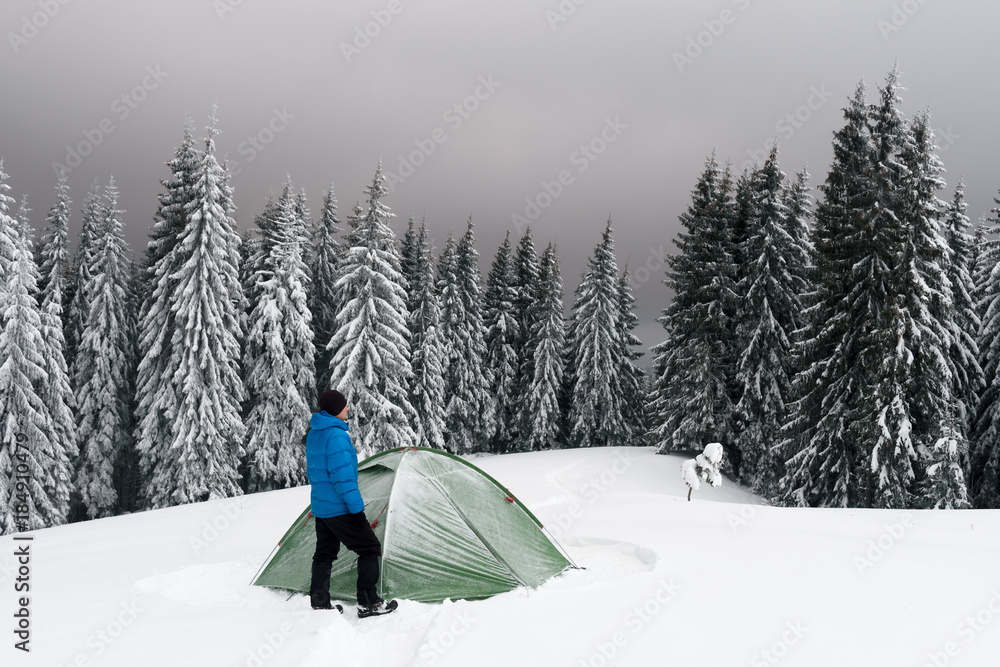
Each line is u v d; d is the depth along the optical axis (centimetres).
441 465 681
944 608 473
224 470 2384
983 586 532
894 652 385
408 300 3891
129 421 2853
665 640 413
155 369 2478
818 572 593
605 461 2614
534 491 1680
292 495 1616
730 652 389
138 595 547
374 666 398
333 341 2761
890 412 1819
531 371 4150
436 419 3462
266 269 3052
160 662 355
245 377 2856
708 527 891
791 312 2631
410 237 4147
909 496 1844
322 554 508
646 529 881
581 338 3922
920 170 1933
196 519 1255
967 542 734
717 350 2656
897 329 1792
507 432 4062
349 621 480
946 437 1772
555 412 3759
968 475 2352
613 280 3728
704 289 2659
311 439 514
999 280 2534
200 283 2341
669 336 3012
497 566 582
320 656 362
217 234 2395
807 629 431
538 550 643
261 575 611
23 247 2330
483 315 4331
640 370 4206
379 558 543
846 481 1992
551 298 3853
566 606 495
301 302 2817
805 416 2133
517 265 4459
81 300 2922
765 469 2486
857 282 2003
